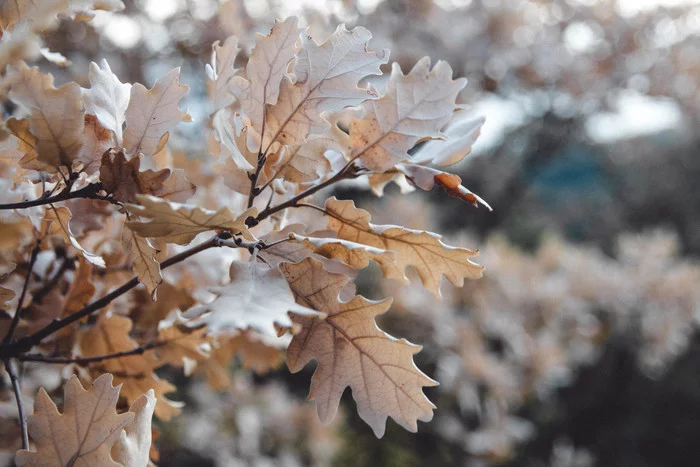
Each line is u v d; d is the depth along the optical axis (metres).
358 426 2.61
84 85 1.27
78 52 1.41
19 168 0.52
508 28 2.72
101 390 0.47
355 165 0.52
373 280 2.77
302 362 0.49
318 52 0.49
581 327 2.79
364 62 0.49
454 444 2.44
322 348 0.49
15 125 0.46
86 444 0.46
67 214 0.50
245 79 0.49
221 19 1.39
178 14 1.61
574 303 2.80
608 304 3.00
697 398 3.34
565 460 2.84
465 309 2.64
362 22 2.10
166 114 0.48
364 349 0.49
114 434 0.47
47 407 0.47
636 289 3.08
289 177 0.50
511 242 5.35
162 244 0.47
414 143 0.51
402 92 0.51
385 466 2.45
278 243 0.49
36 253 0.55
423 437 2.53
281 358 0.74
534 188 5.91
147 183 0.47
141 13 1.59
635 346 3.09
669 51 3.27
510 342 2.47
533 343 2.44
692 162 6.02
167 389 0.60
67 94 0.45
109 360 0.60
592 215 6.39
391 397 0.49
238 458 1.99
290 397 2.71
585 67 3.14
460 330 2.38
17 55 0.44
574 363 2.83
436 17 2.42
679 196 5.99
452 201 4.00
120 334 0.60
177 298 0.63
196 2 1.58
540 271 2.90
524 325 2.61
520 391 2.37
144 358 0.60
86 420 0.47
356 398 0.49
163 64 1.68
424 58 0.51
